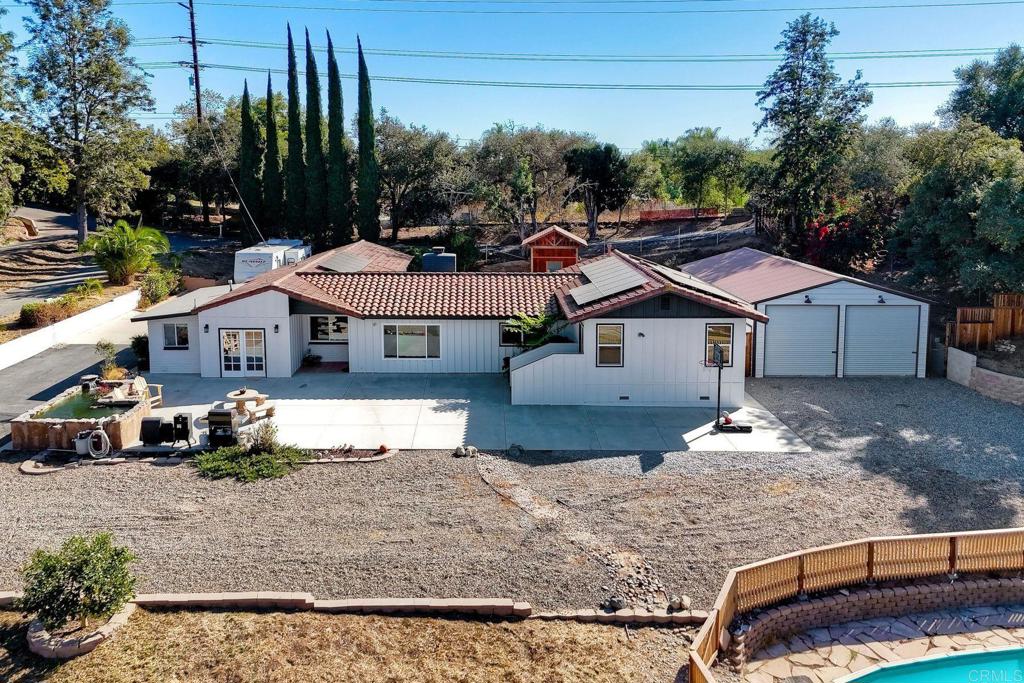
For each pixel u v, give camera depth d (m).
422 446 18.92
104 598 10.80
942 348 26.62
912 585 12.83
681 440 19.52
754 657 11.52
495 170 52.62
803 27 41.75
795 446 19.14
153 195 59.09
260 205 51.72
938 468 17.73
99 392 21.55
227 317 25.00
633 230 54.66
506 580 12.77
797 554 12.24
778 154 43.81
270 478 16.92
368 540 14.04
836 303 26.11
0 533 14.26
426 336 26.00
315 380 25.09
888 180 40.38
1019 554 13.20
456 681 10.27
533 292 27.34
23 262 42.28
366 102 48.03
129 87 46.12
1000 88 43.53
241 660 10.53
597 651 11.04
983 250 28.22
